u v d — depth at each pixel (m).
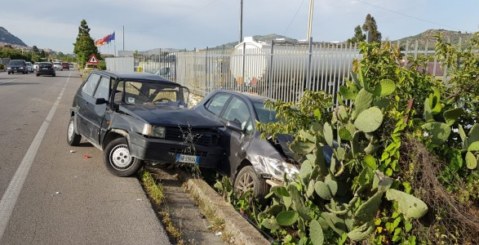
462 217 3.48
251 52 13.86
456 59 4.34
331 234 4.23
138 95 8.27
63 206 5.68
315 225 4.07
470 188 3.63
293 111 4.69
